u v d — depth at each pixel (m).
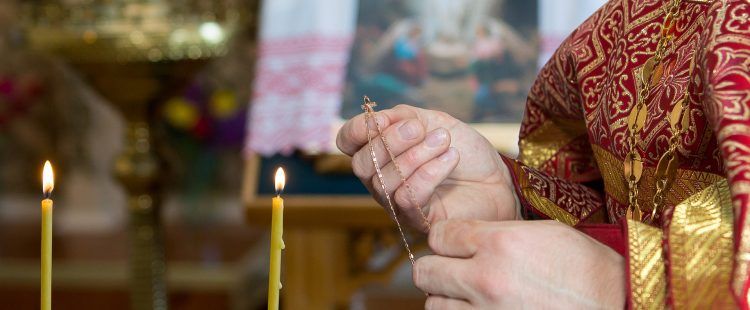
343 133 1.05
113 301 3.61
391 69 1.98
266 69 1.99
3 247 3.85
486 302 0.89
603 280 0.87
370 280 2.09
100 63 2.14
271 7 1.99
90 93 4.09
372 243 2.08
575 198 1.12
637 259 0.86
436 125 1.07
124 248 3.87
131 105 2.22
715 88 0.85
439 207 1.07
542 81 1.17
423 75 1.98
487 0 1.97
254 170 2.04
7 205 4.21
